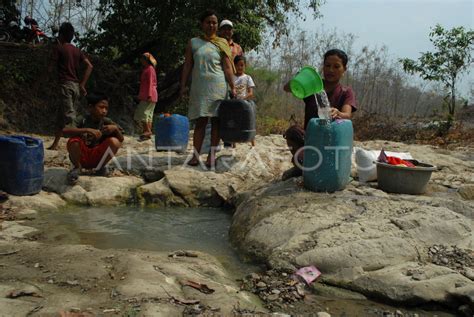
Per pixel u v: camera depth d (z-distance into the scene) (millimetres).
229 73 6023
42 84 10445
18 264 3027
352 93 4781
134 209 5121
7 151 4742
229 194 5395
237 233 4035
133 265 3014
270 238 3641
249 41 12156
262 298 2861
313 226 3648
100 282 2748
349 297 2971
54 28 11719
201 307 2518
